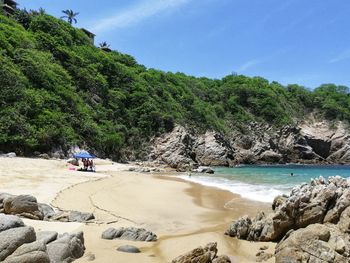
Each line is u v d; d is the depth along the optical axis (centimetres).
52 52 6475
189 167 5694
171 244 1271
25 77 5159
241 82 11075
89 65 6925
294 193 1446
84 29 9425
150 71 8825
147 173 4422
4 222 1004
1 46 5272
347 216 1214
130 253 1139
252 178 4112
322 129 10544
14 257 898
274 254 1162
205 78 11450
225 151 7662
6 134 4325
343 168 7375
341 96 11688
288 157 9431
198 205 2156
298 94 11462
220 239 1366
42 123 4834
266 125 9575
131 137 6656
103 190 2383
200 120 8006
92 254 1099
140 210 1892
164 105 7569
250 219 1458
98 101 6569
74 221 1500
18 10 7031
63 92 5575
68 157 4884
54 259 977
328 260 1011
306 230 1105
